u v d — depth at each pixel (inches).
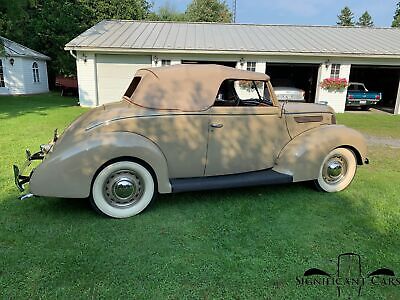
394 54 511.5
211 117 137.5
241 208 140.5
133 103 136.0
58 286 87.3
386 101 721.0
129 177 128.4
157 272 94.3
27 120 365.4
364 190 166.2
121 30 602.9
